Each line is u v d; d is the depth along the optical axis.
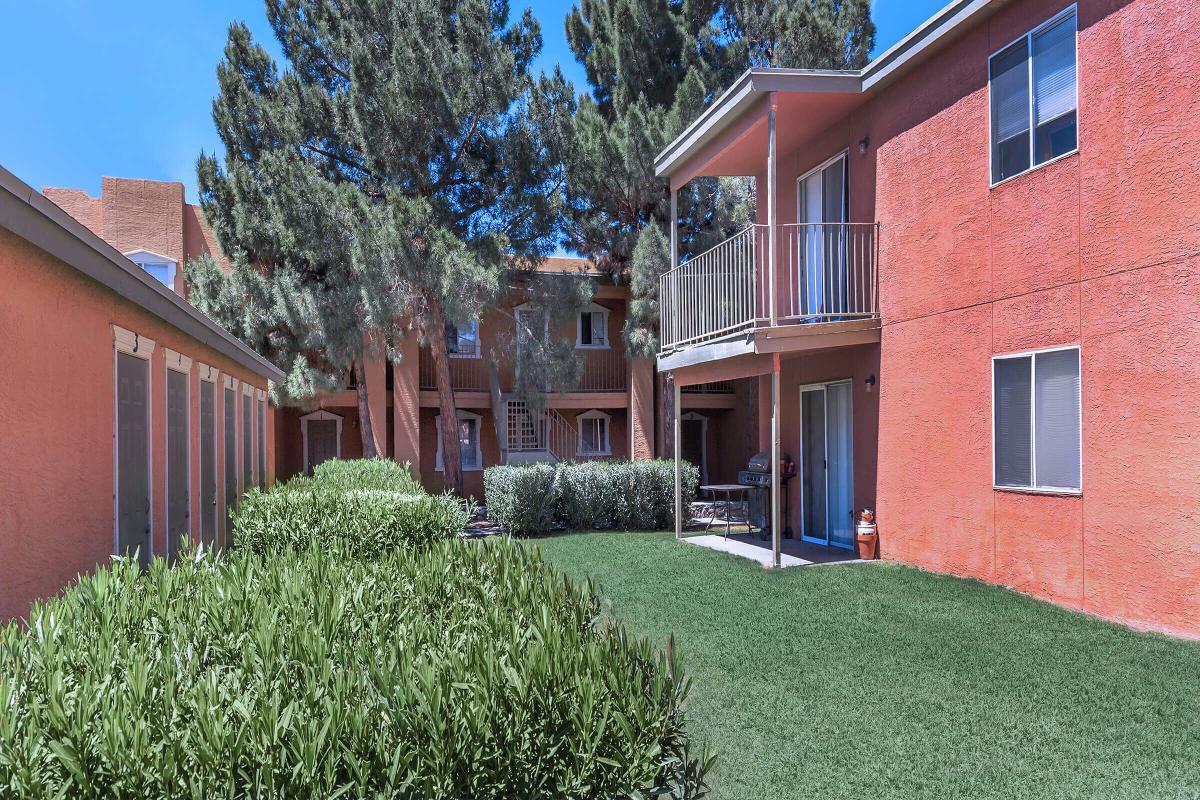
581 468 14.80
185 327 7.64
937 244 8.76
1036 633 6.21
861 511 10.23
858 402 10.28
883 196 9.75
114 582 3.79
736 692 5.28
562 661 2.62
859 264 10.20
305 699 2.41
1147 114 6.23
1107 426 6.60
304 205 16.59
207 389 9.82
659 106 18.25
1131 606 6.36
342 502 7.33
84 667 2.77
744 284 11.31
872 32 18.45
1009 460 7.75
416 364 19.95
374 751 2.22
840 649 6.08
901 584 8.11
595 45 20.44
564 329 22.06
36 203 4.21
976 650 5.89
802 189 11.84
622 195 18.41
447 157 17.14
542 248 17.69
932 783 3.93
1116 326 6.52
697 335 11.47
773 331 9.35
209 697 2.41
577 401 21.41
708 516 16.48
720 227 18.33
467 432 21.88
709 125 10.74
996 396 7.90
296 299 16.84
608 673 2.59
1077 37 6.91
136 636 3.25
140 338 7.06
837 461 10.98
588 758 2.37
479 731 2.31
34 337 5.03
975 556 8.18
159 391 7.71
